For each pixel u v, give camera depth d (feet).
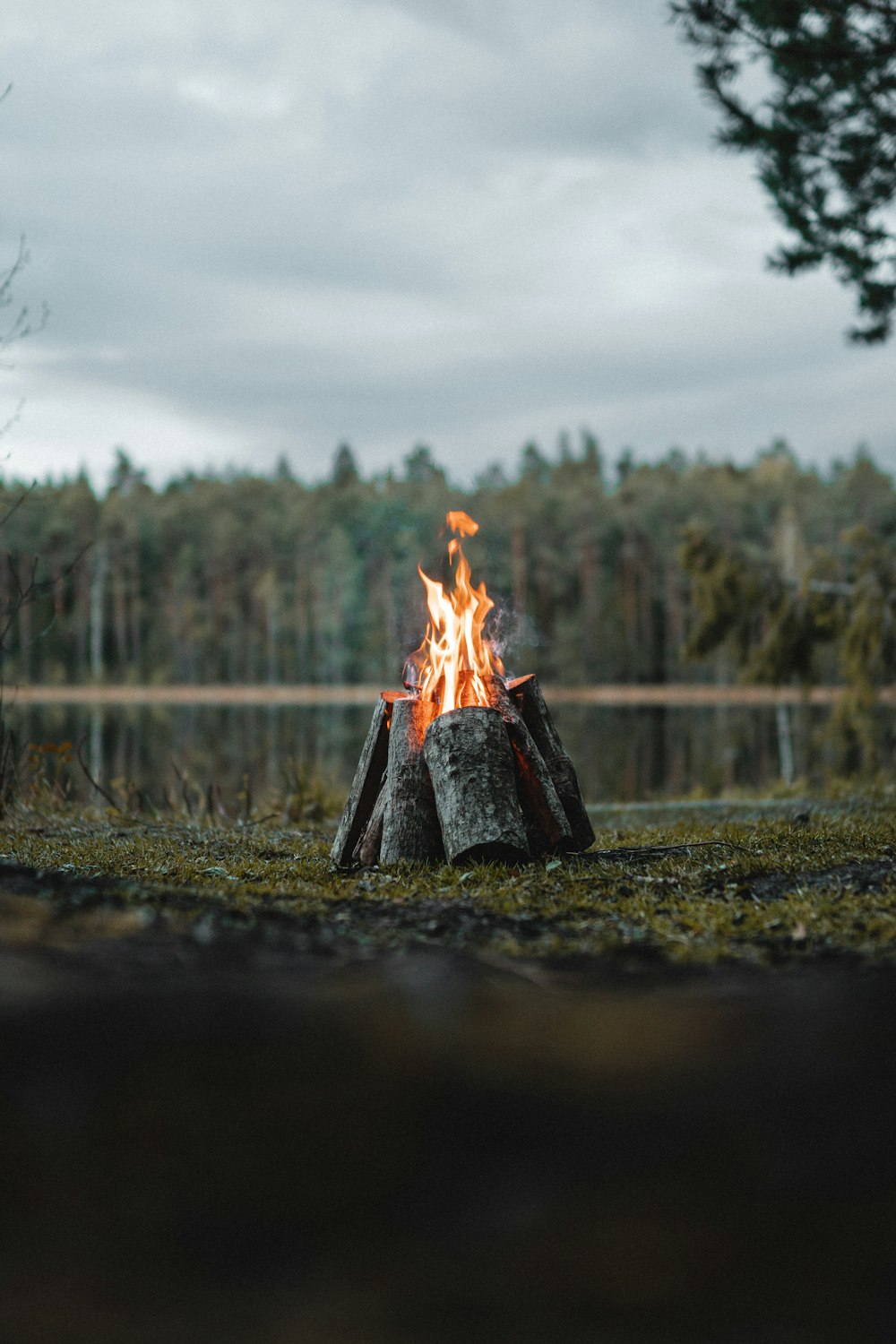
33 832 28.68
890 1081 9.20
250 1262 7.13
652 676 258.57
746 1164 8.16
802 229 32.55
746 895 17.93
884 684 68.08
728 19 29.22
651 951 14.02
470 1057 9.73
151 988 10.65
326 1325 6.54
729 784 62.23
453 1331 6.51
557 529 267.80
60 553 255.70
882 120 30.25
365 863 22.71
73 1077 8.79
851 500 258.57
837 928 14.73
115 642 280.31
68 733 101.55
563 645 241.35
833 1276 7.07
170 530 288.10
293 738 104.22
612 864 20.77
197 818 35.04
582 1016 10.89
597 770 72.64
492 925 15.47
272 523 287.89
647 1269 7.09
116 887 15.31
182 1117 8.46
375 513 271.49
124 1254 7.14
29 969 10.72
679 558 73.26
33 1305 6.62
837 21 29.27
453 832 20.76
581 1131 8.59
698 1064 9.68
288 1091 8.93
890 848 22.04
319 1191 7.82
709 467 295.69
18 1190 7.60
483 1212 7.64
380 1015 10.53
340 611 269.03
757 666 71.05
